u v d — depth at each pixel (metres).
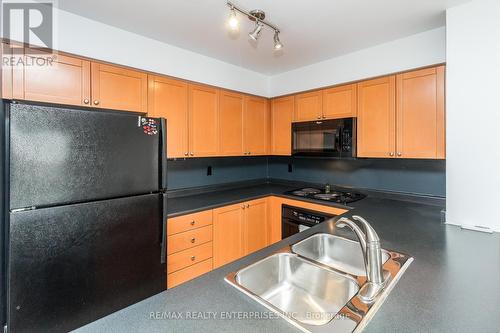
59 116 1.25
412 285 0.90
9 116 1.13
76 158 1.31
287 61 2.67
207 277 0.96
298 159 3.27
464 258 1.13
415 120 1.98
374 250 0.93
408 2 1.59
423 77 1.94
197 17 1.79
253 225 2.63
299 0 1.57
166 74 2.21
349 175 2.79
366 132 2.27
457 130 1.59
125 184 1.50
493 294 0.84
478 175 1.52
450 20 1.62
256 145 2.98
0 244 1.15
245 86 2.90
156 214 1.66
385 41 2.17
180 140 2.28
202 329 0.67
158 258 1.67
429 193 2.24
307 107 2.73
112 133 1.44
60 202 1.27
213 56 2.53
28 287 1.18
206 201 2.42
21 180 1.16
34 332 1.21
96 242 1.39
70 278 1.30
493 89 1.46
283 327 0.69
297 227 2.54
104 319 0.71
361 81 2.30
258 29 1.77
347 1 1.58
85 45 1.79
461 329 0.68
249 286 1.05
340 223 1.08
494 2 1.46
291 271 1.19
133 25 1.90
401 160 2.40
